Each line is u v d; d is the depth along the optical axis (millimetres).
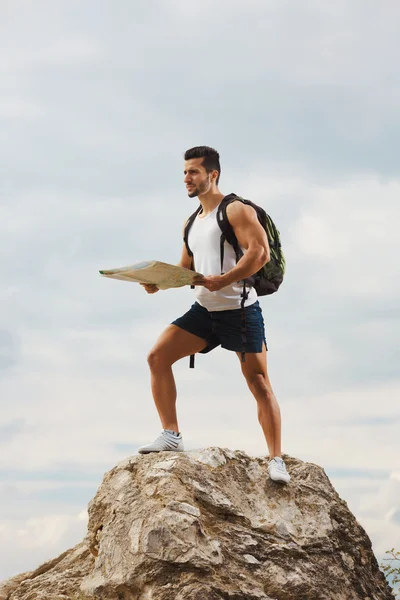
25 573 7824
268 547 6859
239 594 6371
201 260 7246
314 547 7113
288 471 7664
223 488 7094
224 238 7105
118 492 6965
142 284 7031
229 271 6895
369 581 7465
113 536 6699
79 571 7293
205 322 7363
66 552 7926
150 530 6445
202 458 7230
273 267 7293
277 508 7227
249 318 7266
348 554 7383
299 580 6785
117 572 6527
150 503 6688
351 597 7137
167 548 6379
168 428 7391
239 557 6695
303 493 7457
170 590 6262
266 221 7246
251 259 6918
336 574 7098
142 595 6395
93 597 6605
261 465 7629
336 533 7375
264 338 7426
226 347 7355
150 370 7441
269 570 6742
